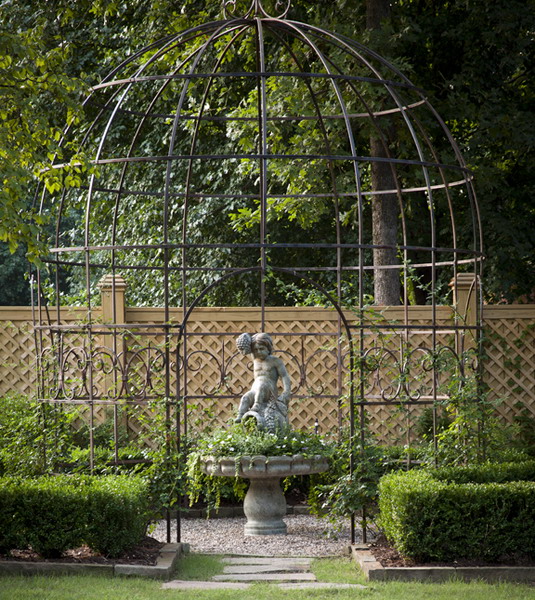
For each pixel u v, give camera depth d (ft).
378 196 41.24
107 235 57.31
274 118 30.17
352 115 29.25
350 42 26.78
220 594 18.75
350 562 22.65
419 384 34.83
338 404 31.45
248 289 54.44
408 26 38.65
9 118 24.81
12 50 23.30
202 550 24.75
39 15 45.52
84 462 27.12
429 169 40.96
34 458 26.05
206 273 53.57
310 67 40.55
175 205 52.70
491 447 26.99
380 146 41.14
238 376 34.71
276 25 26.68
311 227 49.88
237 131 42.70
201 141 52.60
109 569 20.43
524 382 35.35
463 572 20.58
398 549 21.59
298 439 27.37
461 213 45.78
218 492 29.04
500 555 21.71
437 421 32.86
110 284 33.96
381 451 24.82
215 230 54.03
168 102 52.06
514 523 21.27
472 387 26.35
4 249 83.87
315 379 34.86
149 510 23.88
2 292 87.81
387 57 39.22
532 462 25.45
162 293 54.54
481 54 42.19
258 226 53.16
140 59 48.65
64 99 24.49
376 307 35.04
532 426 34.71
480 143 41.68
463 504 21.31
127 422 34.14
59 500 20.94
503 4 40.32
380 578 20.59
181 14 43.93
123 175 29.37
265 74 23.43
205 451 26.73
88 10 47.21
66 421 26.84
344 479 24.38
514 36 41.11
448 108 41.24
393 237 41.24
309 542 25.91
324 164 41.06
